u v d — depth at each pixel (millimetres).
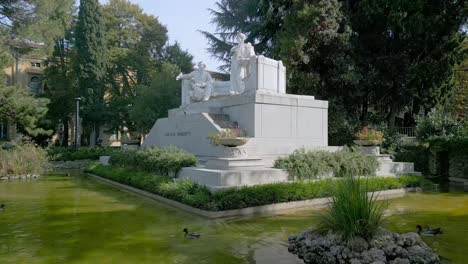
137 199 11047
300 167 10359
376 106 23922
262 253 5660
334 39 20297
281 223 7691
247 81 14008
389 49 22562
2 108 21000
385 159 13539
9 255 5629
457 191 12484
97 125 38375
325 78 21875
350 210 5594
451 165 16453
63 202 10586
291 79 20688
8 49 22516
